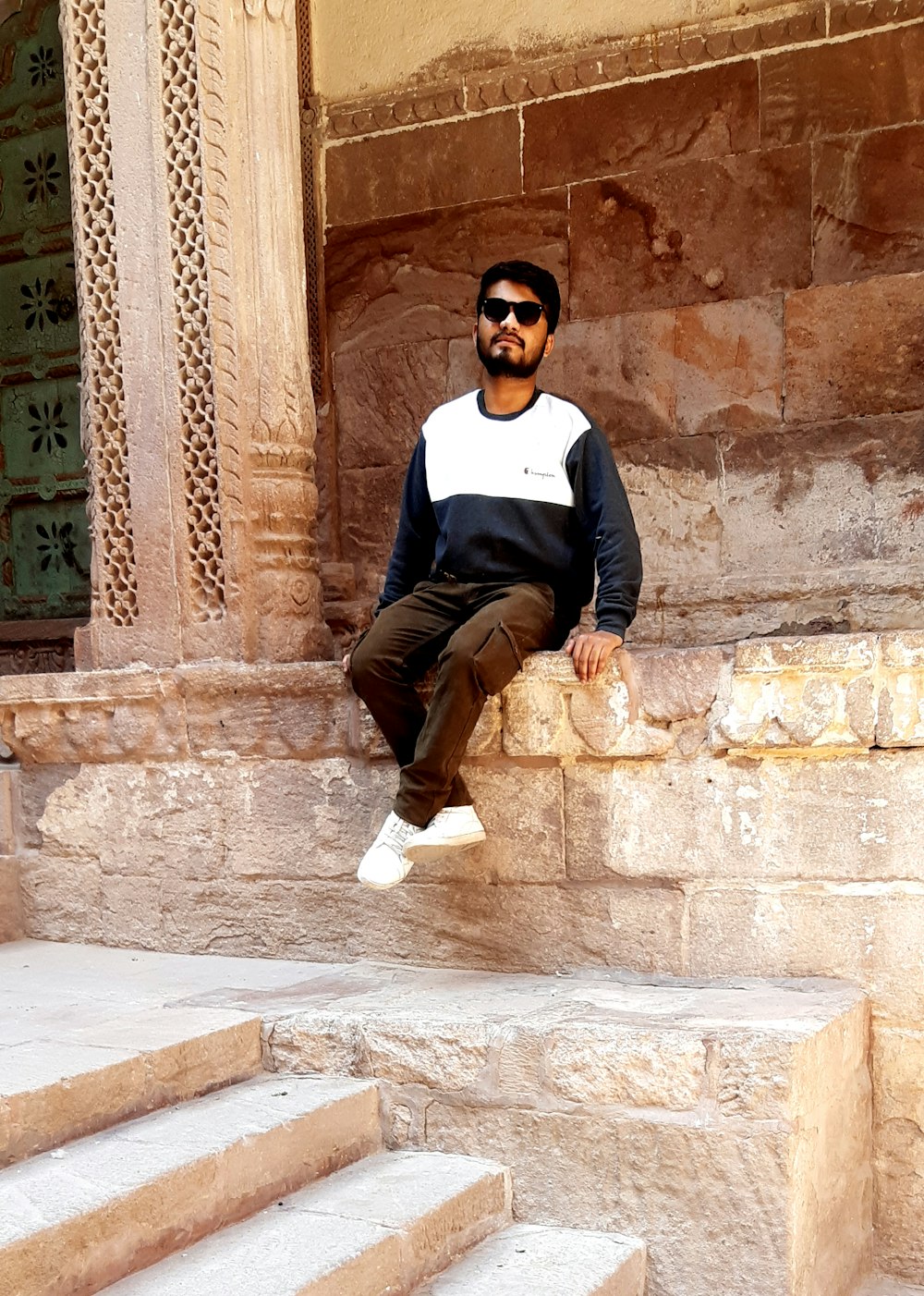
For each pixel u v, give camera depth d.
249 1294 2.50
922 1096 3.33
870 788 3.38
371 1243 2.74
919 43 5.26
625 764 3.65
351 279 6.40
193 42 4.36
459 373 6.18
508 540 3.64
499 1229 3.16
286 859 4.21
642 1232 3.06
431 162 6.20
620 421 5.84
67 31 4.61
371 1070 3.36
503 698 3.72
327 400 6.46
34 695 4.58
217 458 4.38
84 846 4.61
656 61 5.69
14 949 4.55
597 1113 3.10
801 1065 2.93
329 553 6.46
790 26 5.45
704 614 5.64
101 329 4.61
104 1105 2.99
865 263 5.39
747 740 3.45
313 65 6.42
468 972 3.87
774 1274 2.91
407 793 3.52
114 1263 2.57
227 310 4.35
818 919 3.44
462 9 6.10
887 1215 3.37
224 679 4.26
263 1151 2.97
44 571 6.74
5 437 6.81
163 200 4.43
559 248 5.95
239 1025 3.40
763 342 5.56
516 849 3.80
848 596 5.38
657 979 3.61
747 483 5.60
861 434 5.40
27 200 6.70
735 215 5.60
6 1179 2.69
